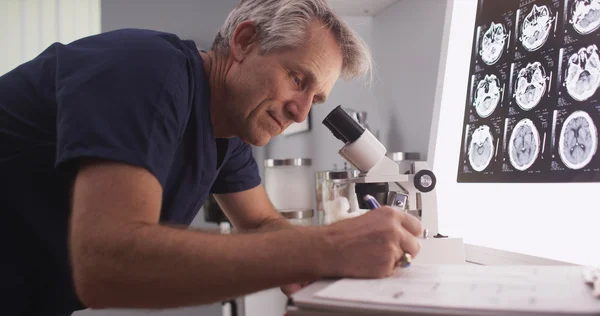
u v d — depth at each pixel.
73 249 0.64
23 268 0.90
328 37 0.98
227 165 1.35
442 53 1.54
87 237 0.62
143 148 0.69
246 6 1.04
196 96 0.96
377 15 1.95
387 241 0.66
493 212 1.29
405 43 1.75
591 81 0.97
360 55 1.05
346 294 0.54
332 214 1.48
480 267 0.73
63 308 1.00
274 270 0.62
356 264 0.64
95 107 0.70
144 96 0.73
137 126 0.70
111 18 3.59
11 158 0.86
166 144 0.75
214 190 1.42
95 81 0.72
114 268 0.61
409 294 0.53
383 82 1.91
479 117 1.32
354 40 1.02
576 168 0.99
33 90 0.90
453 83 1.51
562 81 1.05
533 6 1.16
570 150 1.01
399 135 1.79
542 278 0.62
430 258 0.97
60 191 0.88
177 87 0.80
